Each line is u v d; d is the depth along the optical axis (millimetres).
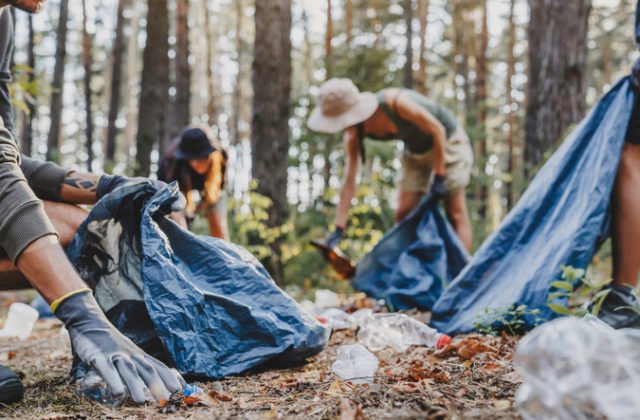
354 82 12117
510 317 3406
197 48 33625
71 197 2775
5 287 2549
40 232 2172
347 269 5500
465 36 26297
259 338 2691
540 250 3576
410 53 19969
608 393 1275
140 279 2568
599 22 33625
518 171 10734
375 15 26484
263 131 8461
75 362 2465
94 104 36031
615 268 3527
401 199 5902
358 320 3859
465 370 2445
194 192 4641
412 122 5504
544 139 7230
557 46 7195
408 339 3383
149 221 2584
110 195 2545
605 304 3369
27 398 2346
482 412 1727
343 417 1749
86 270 2535
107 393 2184
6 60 2820
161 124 16578
